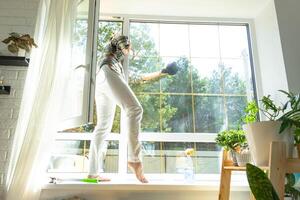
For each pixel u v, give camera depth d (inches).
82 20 78.5
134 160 76.9
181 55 99.3
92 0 77.9
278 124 51.8
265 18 96.7
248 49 102.3
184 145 90.7
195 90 96.3
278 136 51.3
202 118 93.7
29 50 75.8
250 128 53.9
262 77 97.1
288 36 87.8
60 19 75.9
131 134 77.5
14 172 64.9
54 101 70.8
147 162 88.6
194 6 97.6
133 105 78.6
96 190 72.8
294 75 84.2
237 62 100.4
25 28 82.7
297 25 89.0
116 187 72.4
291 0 91.4
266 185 35.8
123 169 86.7
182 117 93.4
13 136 74.6
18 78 78.9
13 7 84.4
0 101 76.7
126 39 86.1
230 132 73.1
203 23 103.6
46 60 72.7
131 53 97.6
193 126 92.8
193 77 97.4
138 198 74.2
